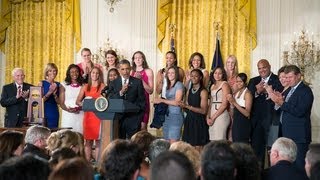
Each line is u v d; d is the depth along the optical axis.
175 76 7.33
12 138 4.00
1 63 10.99
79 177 2.19
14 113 7.40
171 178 1.98
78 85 7.98
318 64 8.66
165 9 9.66
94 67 7.74
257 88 7.31
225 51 9.32
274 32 9.00
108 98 6.45
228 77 7.85
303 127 5.92
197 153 3.55
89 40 10.32
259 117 7.29
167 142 3.97
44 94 7.62
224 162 2.54
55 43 10.66
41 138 4.33
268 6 9.05
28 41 10.82
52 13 10.66
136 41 9.95
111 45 10.12
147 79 7.91
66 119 8.00
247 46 9.17
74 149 4.20
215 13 9.40
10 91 7.48
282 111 6.13
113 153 2.91
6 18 10.88
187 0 9.60
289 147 3.74
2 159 3.74
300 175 3.58
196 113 7.18
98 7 10.28
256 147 7.26
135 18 9.98
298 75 6.00
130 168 2.89
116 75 7.36
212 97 7.38
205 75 7.90
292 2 8.91
